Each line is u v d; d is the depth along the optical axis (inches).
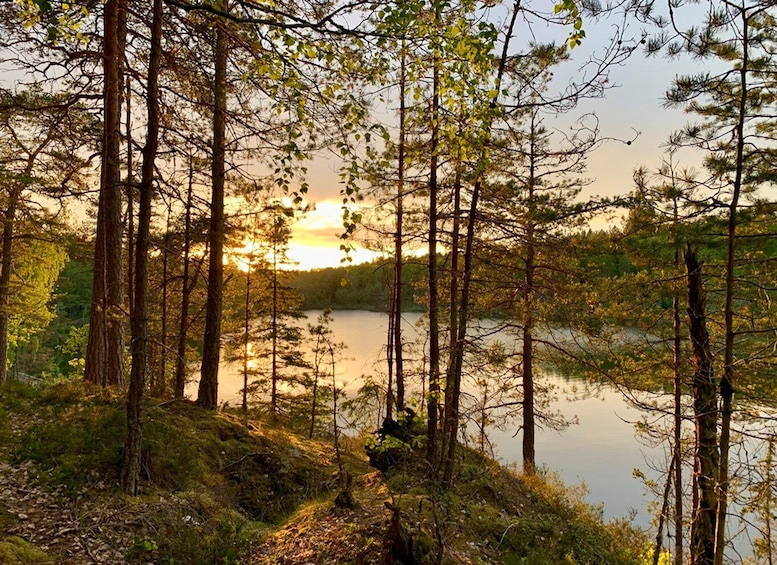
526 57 394.3
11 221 532.1
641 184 403.9
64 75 381.7
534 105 343.3
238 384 1496.1
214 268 458.0
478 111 162.6
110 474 286.8
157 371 698.8
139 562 226.7
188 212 455.8
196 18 328.8
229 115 354.0
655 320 438.0
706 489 393.1
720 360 401.1
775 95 342.3
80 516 246.4
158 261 689.6
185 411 419.8
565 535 374.9
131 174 412.5
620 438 1066.7
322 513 300.0
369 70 155.6
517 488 469.4
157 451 327.6
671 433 450.0
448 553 272.2
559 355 541.3
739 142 354.3
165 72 377.4
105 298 388.2
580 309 502.3
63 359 1793.8
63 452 295.0
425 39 143.1
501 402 610.5
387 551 241.4
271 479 375.6
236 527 278.5
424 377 400.5
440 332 410.0
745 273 401.7
